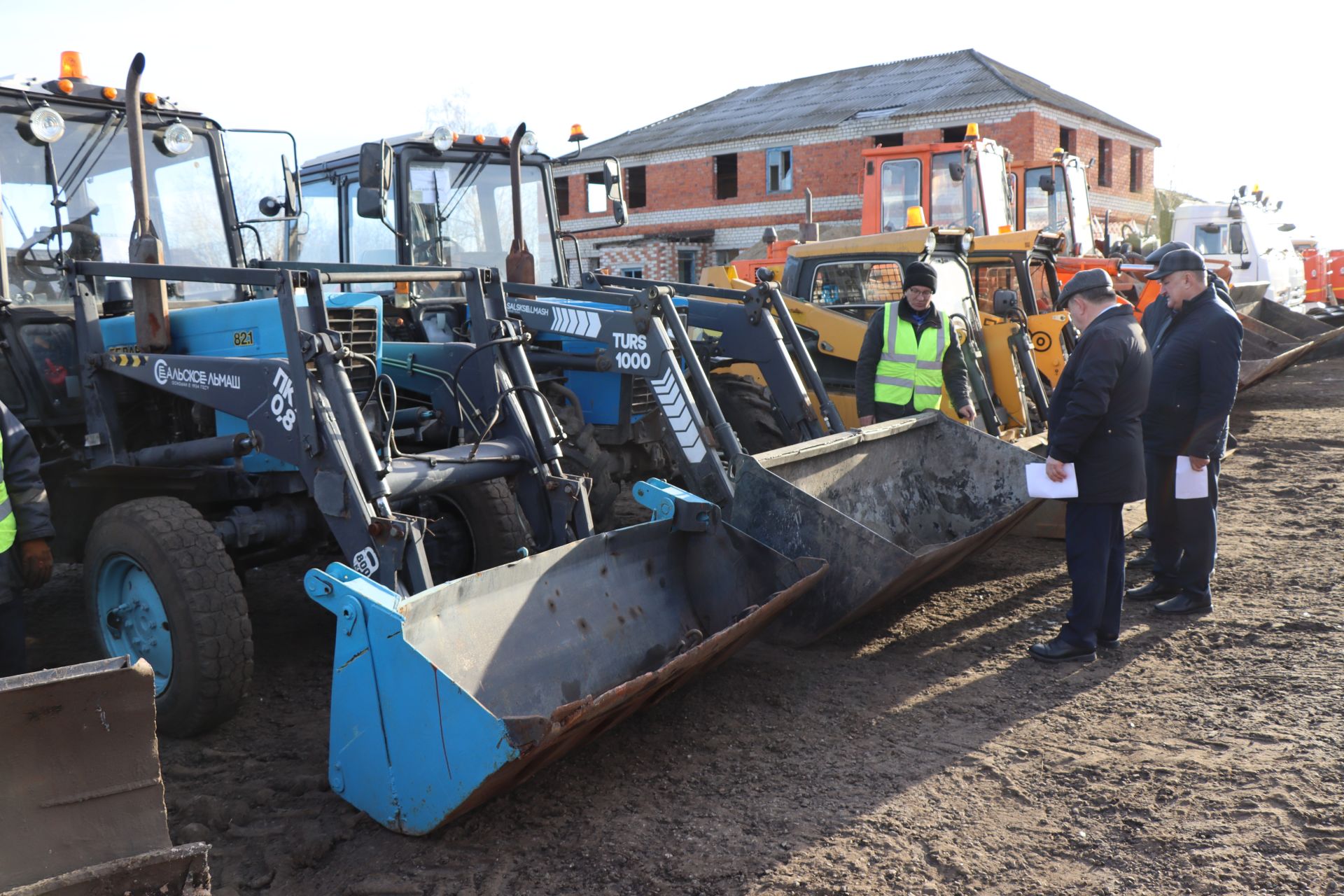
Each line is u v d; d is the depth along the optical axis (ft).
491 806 10.53
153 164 15.98
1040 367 26.30
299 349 11.89
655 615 12.93
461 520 16.29
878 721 12.59
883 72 98.12
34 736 6.31
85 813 6.47
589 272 22.15
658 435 21.20
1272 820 9.96
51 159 14.80
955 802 10.55
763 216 88.69
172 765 11.67
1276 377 50.34
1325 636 15.17
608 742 12.02
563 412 19.45
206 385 13.03
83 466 15.12
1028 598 17.53
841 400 24.07
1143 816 10.18
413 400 18.52
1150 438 16.96
